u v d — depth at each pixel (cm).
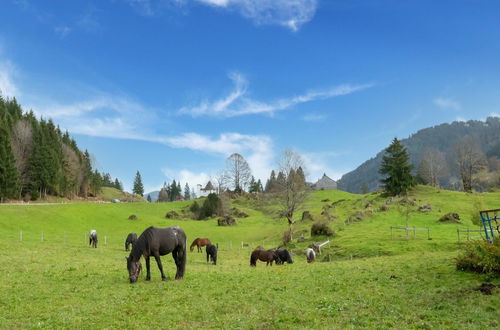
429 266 2347
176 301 1639
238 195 15538
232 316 1370
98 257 3703
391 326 1180
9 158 10125
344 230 6475
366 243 4912
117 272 2544
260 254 3491
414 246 4434
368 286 1850
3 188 9875
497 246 1934
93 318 1392
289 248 5681
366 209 8075
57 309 1526
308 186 7612
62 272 2450
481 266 1947
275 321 1288
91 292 1850
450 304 1402
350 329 1152
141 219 9844
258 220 10200
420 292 1634
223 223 9412
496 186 13850
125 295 1775
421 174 14825
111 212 10238
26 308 1542
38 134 12200
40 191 11925
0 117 11550
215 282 2120
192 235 8069
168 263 3450
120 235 7506
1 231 6141
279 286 1942
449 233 5472
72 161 14012
